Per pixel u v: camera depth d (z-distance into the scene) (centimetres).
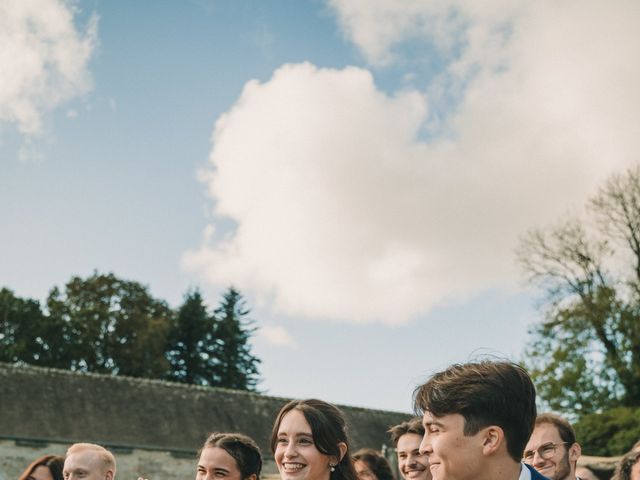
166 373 5728
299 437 484
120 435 3281
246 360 6944
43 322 5378
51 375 3531
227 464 530
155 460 3256
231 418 3691
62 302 5578
